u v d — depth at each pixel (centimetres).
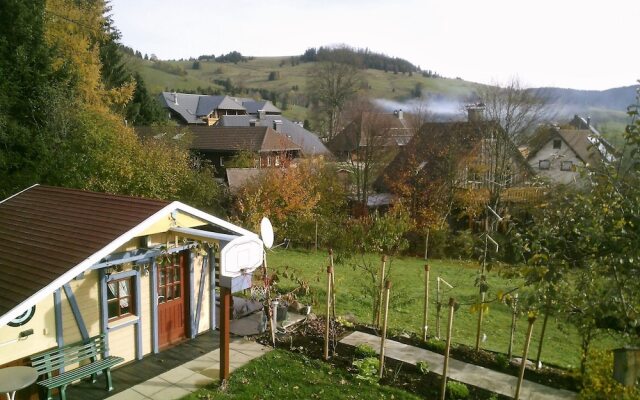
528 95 3183
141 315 1068
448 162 3089
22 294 837
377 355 1097
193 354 1095
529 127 3188
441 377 1005
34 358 860
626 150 652
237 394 924
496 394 934
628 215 550
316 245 2695
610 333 913
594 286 761
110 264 968
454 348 1159
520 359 1119
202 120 7106
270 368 1030
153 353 1094
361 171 3391
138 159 2375
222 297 954
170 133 3569
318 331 1239
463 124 3347
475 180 3091
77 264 883
